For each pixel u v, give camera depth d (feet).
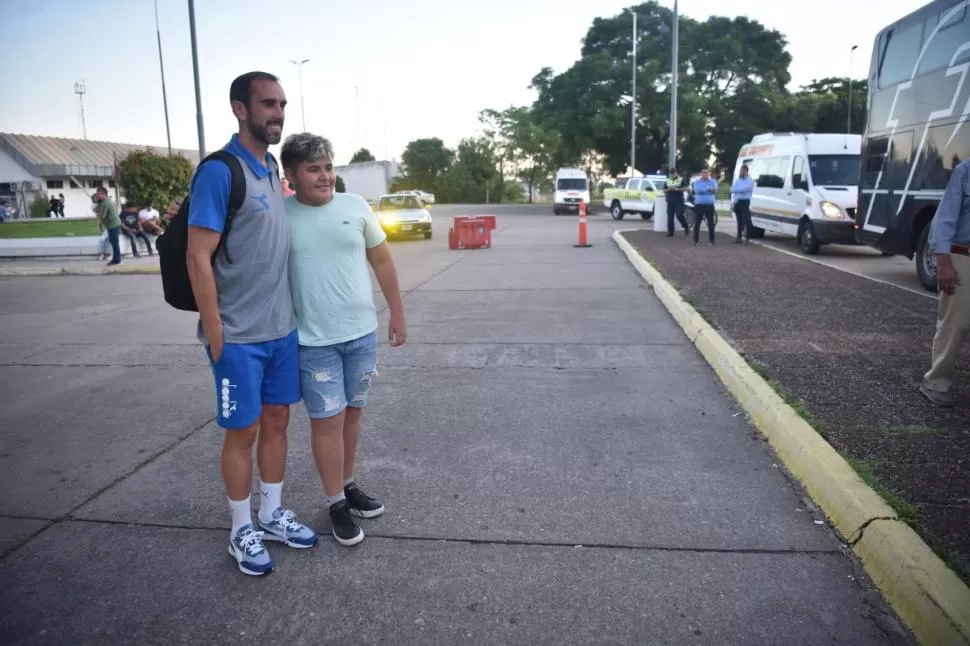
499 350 23.22
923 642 8.48
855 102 180.96
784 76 149.69
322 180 10.47
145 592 9.94
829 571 10.04
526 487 13.00
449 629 8.98
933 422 14.43
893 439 13.53
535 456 14.42
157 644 8.81
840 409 15.28
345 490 12.02
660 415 16.67
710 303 27.86
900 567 9.28
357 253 10.93
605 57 140.67
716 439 15.11
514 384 19.45
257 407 10.17
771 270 37.76
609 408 17.25
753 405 16.30
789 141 53.16
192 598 9.78
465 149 246.88
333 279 10.68
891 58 35.50
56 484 13.66
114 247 54.85
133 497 13.02
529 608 9.36
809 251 48.65
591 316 28.43
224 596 9.82
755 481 13.03
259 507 12.35
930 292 32.19
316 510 12.35
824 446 13.05
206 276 9.41
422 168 252.21
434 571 10.32
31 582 10.21
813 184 48.91
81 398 19.48
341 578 10.20
